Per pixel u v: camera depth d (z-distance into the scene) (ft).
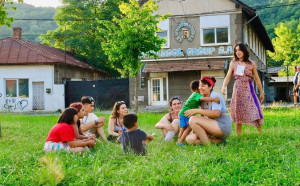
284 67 174.91
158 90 86.17
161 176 13.76
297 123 32.71
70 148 20.35
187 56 84.38
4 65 92.99
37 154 20.01
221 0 82.64
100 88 86.99
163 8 85.92
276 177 13.07
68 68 99.81
